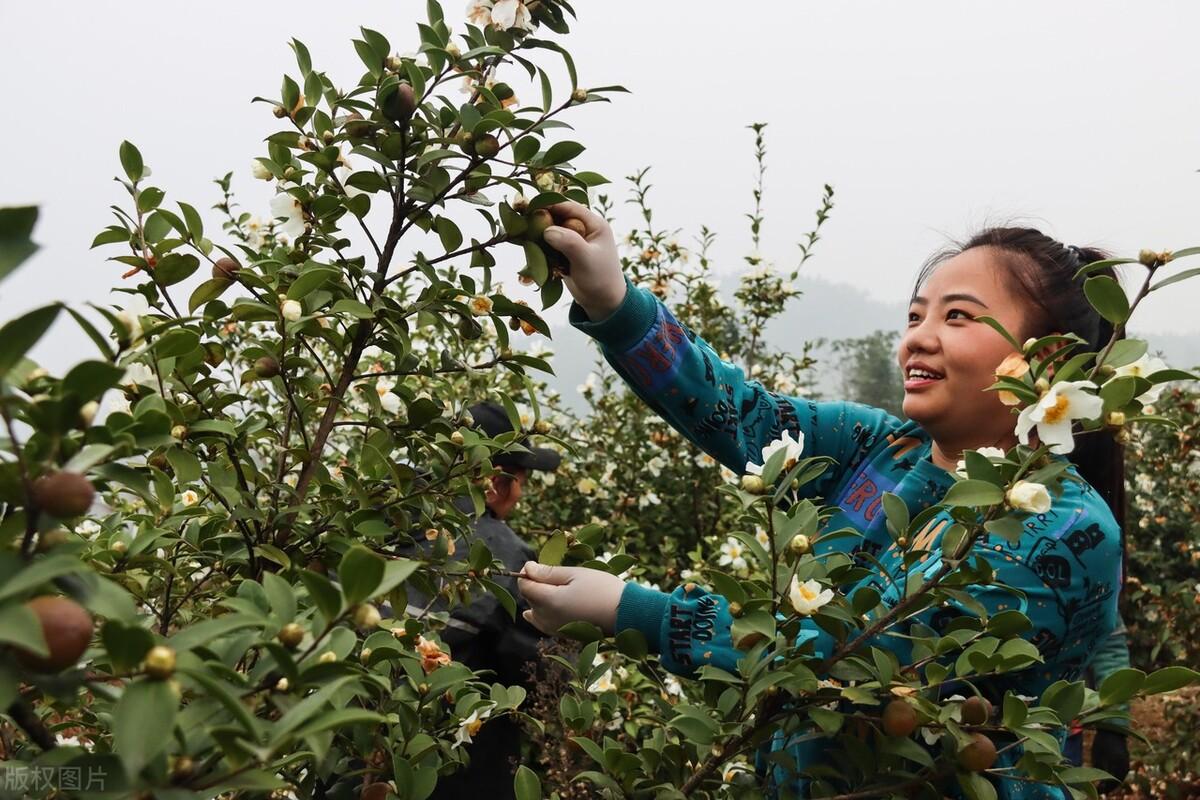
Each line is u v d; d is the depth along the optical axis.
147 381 1.27
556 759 2.06
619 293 1.58
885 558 1.54
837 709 1.35
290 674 0.79
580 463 4.41
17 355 0.66
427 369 1.54
